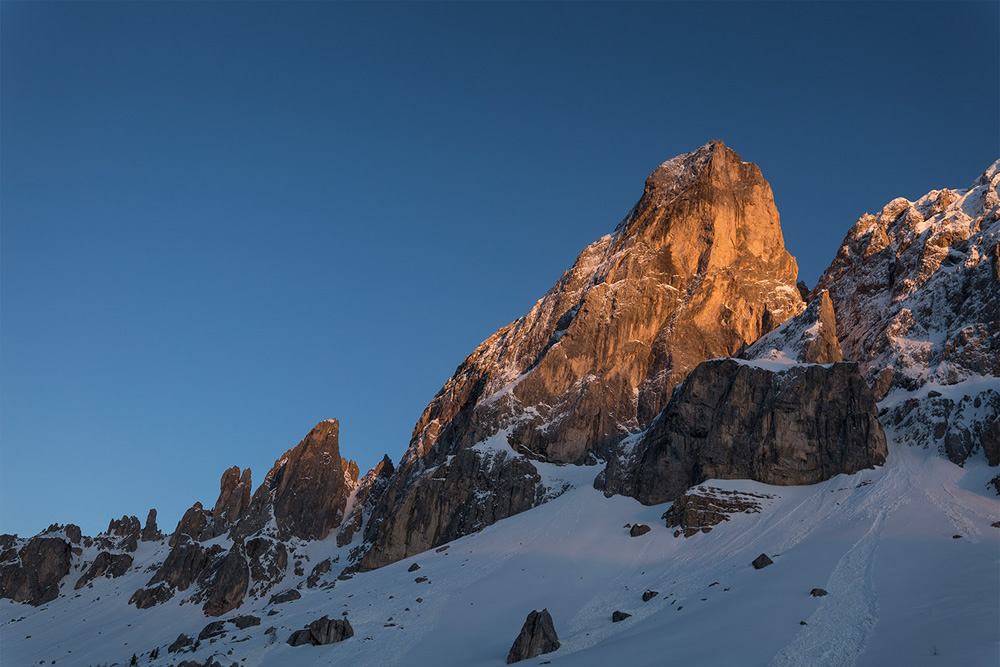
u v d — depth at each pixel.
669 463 144.00
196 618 165.00
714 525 124.69
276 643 107.44
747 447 138.88
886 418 138.38
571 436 173.62
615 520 137.88
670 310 197.62
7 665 150.12
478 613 107.44
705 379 150.88
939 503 109.00
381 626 107.50
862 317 170.00
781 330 174.62
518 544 135.25
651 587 107.12
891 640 66.19
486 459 169.12
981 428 124.12
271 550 182.38
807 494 127.38
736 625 79.00
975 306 147.50
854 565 91.12
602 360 189.50
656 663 72.50
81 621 170.38
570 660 81.12
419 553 158.12
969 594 74.06
